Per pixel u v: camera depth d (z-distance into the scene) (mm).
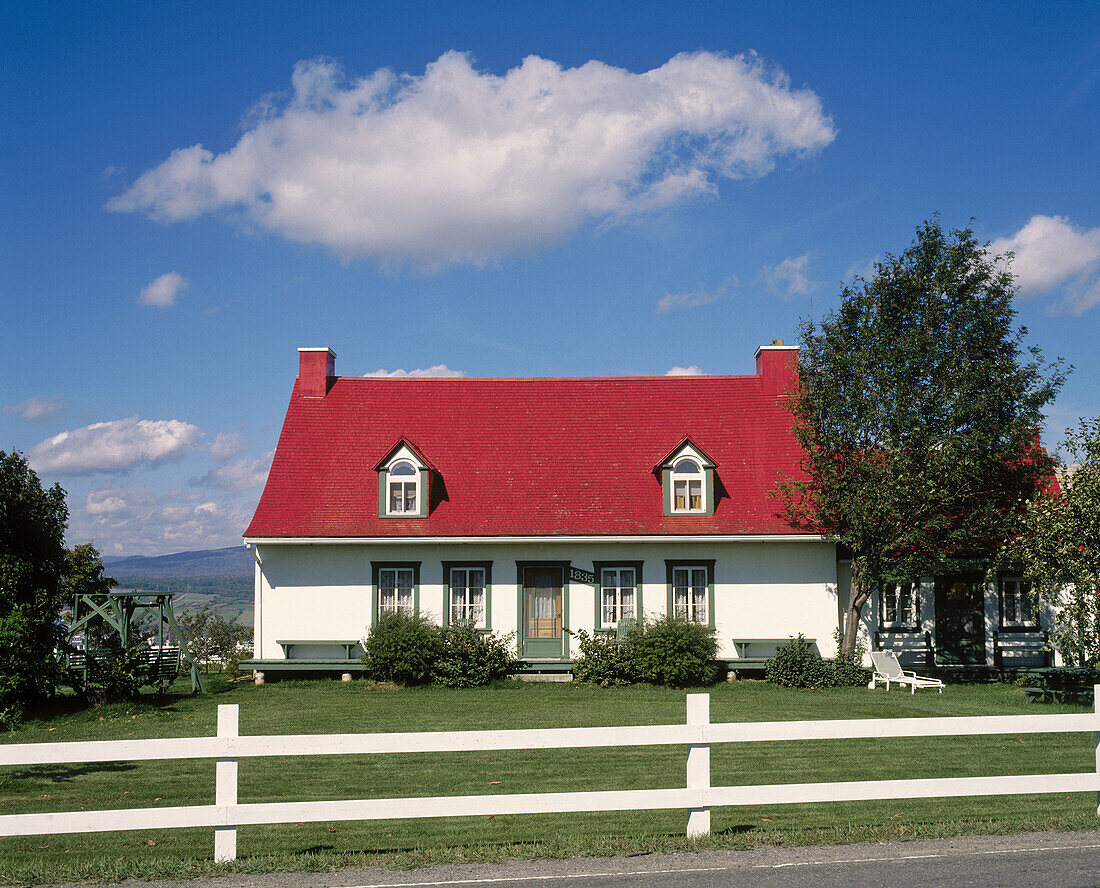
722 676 26469
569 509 27344
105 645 22719
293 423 29297
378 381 30922
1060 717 8797
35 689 19953
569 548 27109
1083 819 8953
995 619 27406
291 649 26547
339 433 29141
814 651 26828
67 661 21438
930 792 8680
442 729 17328
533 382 31188
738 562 27078
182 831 10125
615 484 28062
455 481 28062
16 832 7664
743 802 8469
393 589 27016
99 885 7527
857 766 13062
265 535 26312
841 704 20875
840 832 8719
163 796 11875
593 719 18641
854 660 25453
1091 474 20094
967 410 24172
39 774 13430
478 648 25203
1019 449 24719
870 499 24250
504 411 30234
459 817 10695
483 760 14188
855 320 26000
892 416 24516
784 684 24953
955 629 27422
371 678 26094
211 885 7457
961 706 20453
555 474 28328
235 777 7984
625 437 29391
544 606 27094
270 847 9109
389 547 26969
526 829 9836
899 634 27406
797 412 26312
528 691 23938
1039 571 20797
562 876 7496
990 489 25125
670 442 29188
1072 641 20562
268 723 18359
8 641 18906
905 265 25531
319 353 30406
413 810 8102
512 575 27047
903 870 7516
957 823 9047
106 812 7805
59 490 22531
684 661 24500
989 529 24922
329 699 22406
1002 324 25031
